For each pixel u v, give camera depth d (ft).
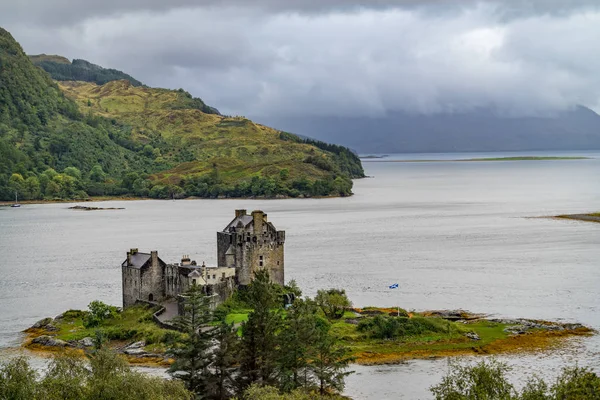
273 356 460.14
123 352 577.84
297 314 506.89
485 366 427.74
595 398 342.23
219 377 451.53
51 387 363.56
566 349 577.02
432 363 548.31
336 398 459.73
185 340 464.65
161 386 385.09
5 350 602.85
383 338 607.37
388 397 475.31
